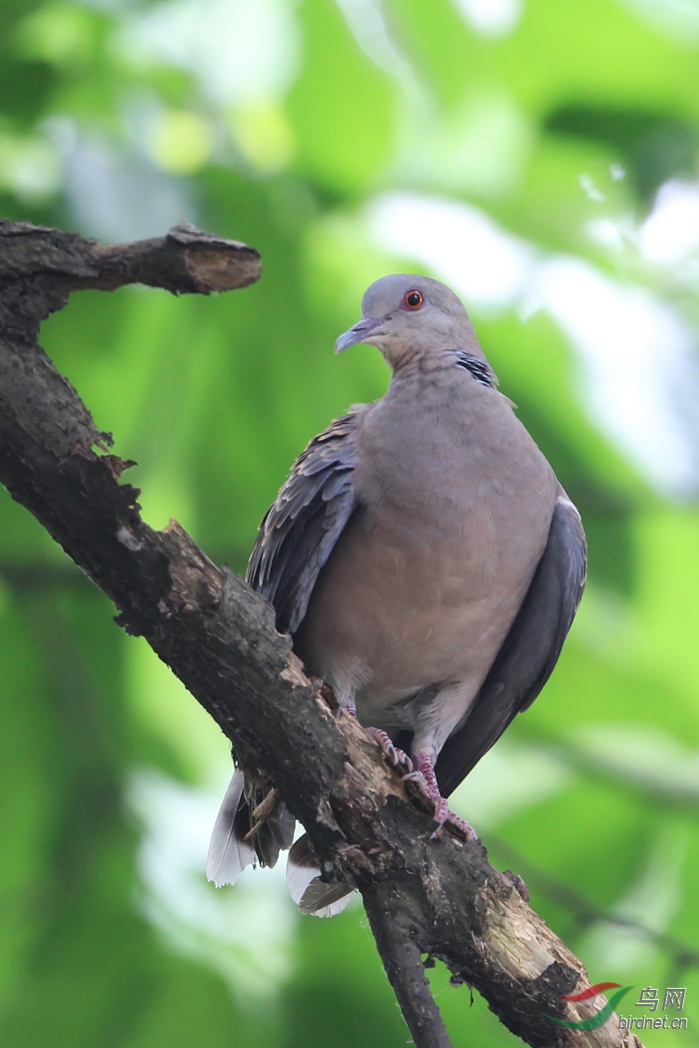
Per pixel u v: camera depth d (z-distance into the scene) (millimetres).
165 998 10227
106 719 11367
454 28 10938
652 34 10805
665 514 11641
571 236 11289
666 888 11586
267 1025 10219
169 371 10797
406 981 6383
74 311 10180
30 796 11094
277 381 10977
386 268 10898
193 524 11320
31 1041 10156
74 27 10375
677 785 11688
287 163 11016
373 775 6641
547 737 11938
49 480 5902
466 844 6703
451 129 11422
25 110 10078
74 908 10727
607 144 11273
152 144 10352
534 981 6508
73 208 9695
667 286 11773
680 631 12469
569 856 11773
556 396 11148
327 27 10727
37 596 11180
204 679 6387
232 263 5918
